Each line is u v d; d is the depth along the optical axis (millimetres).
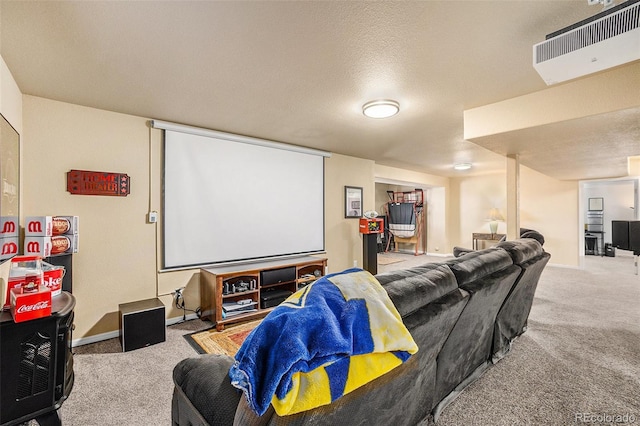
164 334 2750
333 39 1699
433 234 8375
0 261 1752
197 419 1003
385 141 4109
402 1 1393
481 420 1672
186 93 2459
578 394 1914
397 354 927
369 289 1015
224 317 3100
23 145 2416
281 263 3707
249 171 3795
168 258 3154
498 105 2660
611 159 4020
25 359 1481
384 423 1183
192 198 3320
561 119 2332
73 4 1387
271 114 2975
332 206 4898
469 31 1629
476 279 1658
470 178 7938
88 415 1753
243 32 1626
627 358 2387
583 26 1396
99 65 1978
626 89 2068
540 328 3004
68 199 2629
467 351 1859
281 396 695
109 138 2842
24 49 1772
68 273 2332
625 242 6027
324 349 740
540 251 2631
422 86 2336
